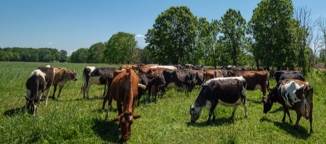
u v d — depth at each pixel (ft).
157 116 23.68
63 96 34.73
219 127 19.66
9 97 29.17
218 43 123.54
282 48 74.13
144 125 20.42
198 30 137.28
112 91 20.62
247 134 17.92
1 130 16.28
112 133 18.34
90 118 19.43
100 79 34.63
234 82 21.85
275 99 22.68
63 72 33.42
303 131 19.29
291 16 77.51
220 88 21.15
